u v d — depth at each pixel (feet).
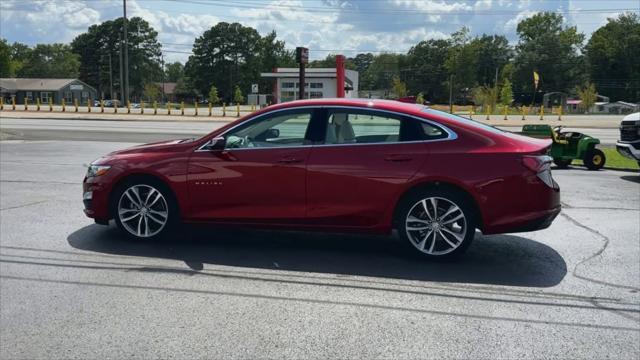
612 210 26.96
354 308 14.21
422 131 18.10
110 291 15.24
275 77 157.99
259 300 14.70
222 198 18.93
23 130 80.59
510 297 15.12
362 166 17.95
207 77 388.37
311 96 158.10
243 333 12.70
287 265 17.71
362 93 432.25
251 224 18.95
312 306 14.32
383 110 18.34
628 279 16.70
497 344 12.26
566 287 15.96
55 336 12.52
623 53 326.44
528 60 339.98
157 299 14.69
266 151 18.63
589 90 240.73
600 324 13.38
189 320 13.38
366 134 18.39
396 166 17.81
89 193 20.12
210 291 15.30
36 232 21.34
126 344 12.14
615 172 43.04
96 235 20.95
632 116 38.99
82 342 12.24
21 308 14.03
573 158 45.24
